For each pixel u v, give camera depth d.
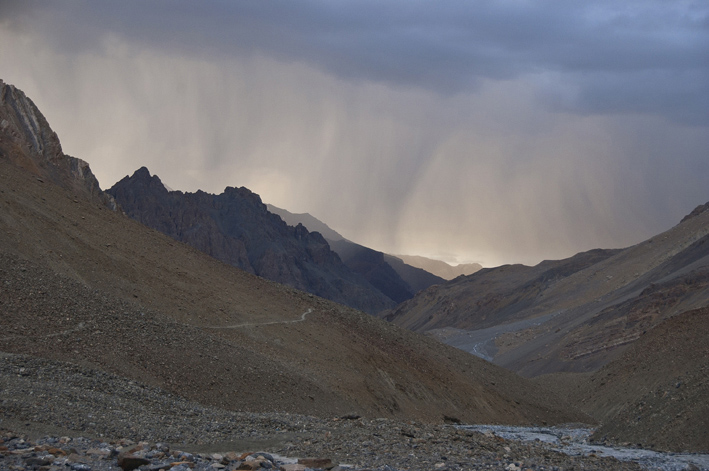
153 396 31.05
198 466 18.86
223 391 42.09
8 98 80.81
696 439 44.44
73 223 59.19
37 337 36.59
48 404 23.81
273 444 24.80
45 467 16.52
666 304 173.75
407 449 25.34
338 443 25.50
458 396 70.00
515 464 24.42
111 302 45.75
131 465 17.55
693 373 53.03
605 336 178.50
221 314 58.81
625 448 47.56
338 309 78.88
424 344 82.12
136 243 65.00
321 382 53.16
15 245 48.22
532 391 86.75
